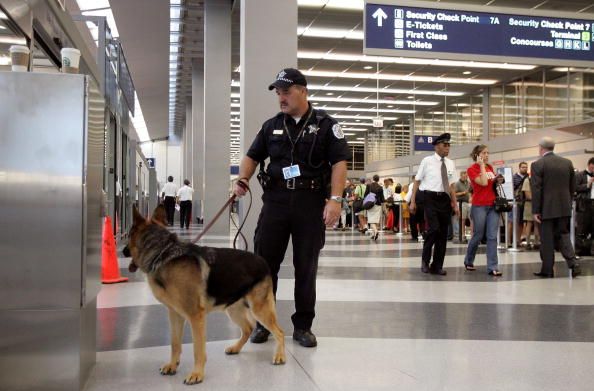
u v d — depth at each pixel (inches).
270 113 332.5
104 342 153.6
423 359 138.5
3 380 108.3
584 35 356.5
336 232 738.2
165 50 732.7
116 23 596.4
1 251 107.7
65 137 109.5
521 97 818.2
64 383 110.3
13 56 116.8
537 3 522.0
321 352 144.9
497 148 823.1
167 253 122.0
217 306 126.7
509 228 502.0
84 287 110.5
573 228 410.9
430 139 907.4
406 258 385.1
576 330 171.0
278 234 155.6
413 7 330.3
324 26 590.6
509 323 180.4
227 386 117.6
